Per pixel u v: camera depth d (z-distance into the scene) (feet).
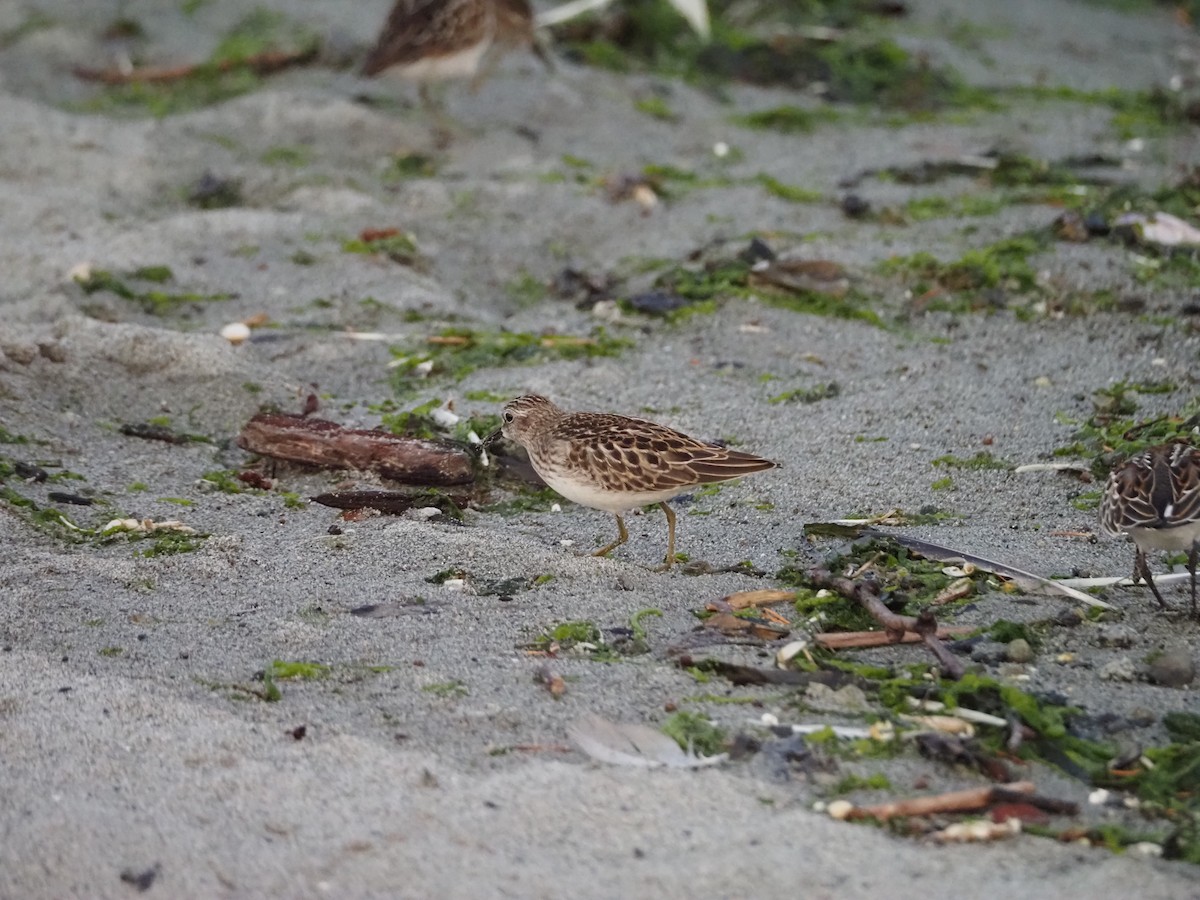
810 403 42.75
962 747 25.73
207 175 58.54
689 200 58.13
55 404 41.65
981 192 58.70
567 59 71.56
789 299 49.34
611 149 63.31
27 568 32.96
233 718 27.09
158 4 74.64
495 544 34.22
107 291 48.96
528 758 25.95
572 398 43.14
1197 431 39.17
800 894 22.27
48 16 73.20
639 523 36.88
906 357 45.62
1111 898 22.09
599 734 26.48
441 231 55.67
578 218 56.59
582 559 33.63
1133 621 30.91
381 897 22.35
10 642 29.99
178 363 43.62
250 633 30.48
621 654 29.76
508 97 67.21
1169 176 60.18
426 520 36.76
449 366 45.50
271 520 36.63
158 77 68.80
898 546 33.86
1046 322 47.62
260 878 22.76
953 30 80.28
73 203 55.98
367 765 25.57
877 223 55.67
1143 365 44.50
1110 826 23.84
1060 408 42.06
